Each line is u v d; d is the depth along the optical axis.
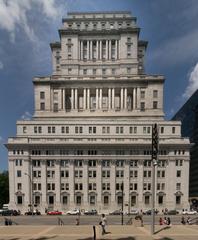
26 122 103.62
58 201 98.56
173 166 98.94
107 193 98.88
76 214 91.50
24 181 98.62
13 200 98.25
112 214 91.06
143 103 115.50
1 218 77.62
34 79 115.94
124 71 123.12
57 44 140.25
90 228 45.00
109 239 32.97
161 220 54.91
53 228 45.69
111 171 99.38
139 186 99.00
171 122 103.06
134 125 103.06
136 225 48.03
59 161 99.75
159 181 99.31
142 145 99.31
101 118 112.44
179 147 99.38
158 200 98.69
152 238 33.69
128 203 97.94
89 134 103.06
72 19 128.62
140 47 140.12
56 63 140.75
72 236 35.75
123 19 128.12
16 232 40.50
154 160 39.47
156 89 115.06
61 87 116.31
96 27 128.38
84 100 115.56
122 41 124.19
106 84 115.69
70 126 103.62
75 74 123.75
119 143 99.19
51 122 103.62
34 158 99.94
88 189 99.38
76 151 100.19
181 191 98.38
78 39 125.25
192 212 91.12
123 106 115.12
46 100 115.75
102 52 125.88
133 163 100.25
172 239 33.03
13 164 99.44
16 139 100.00
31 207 96.25
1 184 126.06
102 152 99.88
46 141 100.25
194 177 156.25
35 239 33.75
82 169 99.94
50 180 99.81
